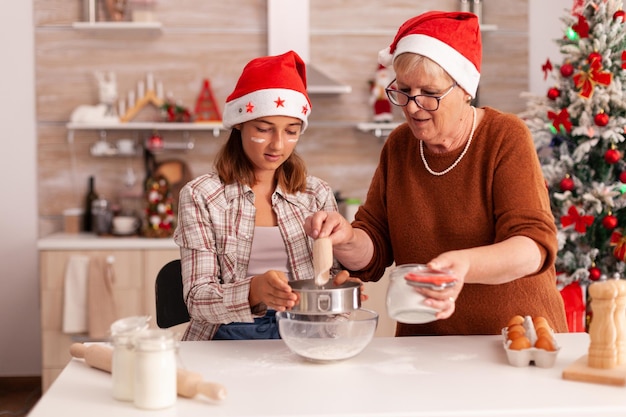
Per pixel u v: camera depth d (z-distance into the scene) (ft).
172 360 4.56
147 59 14.97
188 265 6.58
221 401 4.58
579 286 11.34
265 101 6.66
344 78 15.24
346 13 15.16
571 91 11.25
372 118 15.31
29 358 14.99
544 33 15.29
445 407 4.46
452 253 5.18
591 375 4.92
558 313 6.40
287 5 14.84
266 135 6.72
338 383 4.92
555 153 11.78
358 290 5.44
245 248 6.85
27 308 14.98
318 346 5.28
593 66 10.85
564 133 11.41
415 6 15.21
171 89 15.02
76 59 14.88
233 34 15.05
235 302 5.82
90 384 5.00
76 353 5.58
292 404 4.52
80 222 14.60
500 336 6.14
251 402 4.58
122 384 4.65
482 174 6.15
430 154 6.34
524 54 15.33
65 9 14.83
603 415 4.45
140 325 4.97
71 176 15.02
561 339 6.02
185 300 6.39
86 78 14.92
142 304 13.25
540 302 6.27
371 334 5.38
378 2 15.17
